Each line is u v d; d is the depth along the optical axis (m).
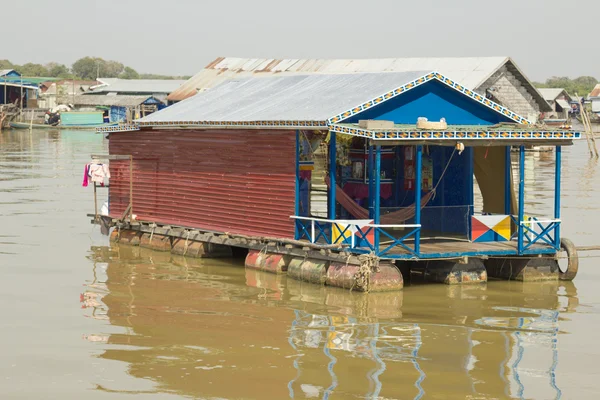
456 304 19.67
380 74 23.38
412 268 22.66
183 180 25.59
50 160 58.88
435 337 17.03
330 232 21.11
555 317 18.64
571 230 30.11
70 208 35.41
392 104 21.22
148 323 17.92
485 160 23.33
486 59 57.69
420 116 21.58
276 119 21.61
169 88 117.31
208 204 24.69
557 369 15.23
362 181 23.69
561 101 98.62
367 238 20.64
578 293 20.97
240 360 15.58
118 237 27.38
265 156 22.62
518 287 21.56
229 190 23.91
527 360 15.70
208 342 16.61
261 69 70.94
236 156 23.61
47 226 30.69
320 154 25.47
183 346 16.38
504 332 17.45
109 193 28.38
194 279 22.06
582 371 15.12
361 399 13.77
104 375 14.81
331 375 14.81
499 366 15.35
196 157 25.06
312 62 67.44
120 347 16.31
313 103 22.67
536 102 58.53
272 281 21.83
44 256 25.11
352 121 20.80
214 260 24.61
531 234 23.08
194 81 72.88
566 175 51.75
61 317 18.38
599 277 22.95
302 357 15.75
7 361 15.52
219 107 25.70
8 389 14.17
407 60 61.03
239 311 18.91
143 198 27.14
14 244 27.05
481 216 22.47
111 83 125.00
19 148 71.31
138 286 21.30
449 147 23.50
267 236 22.59
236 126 22.83
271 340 16.75
